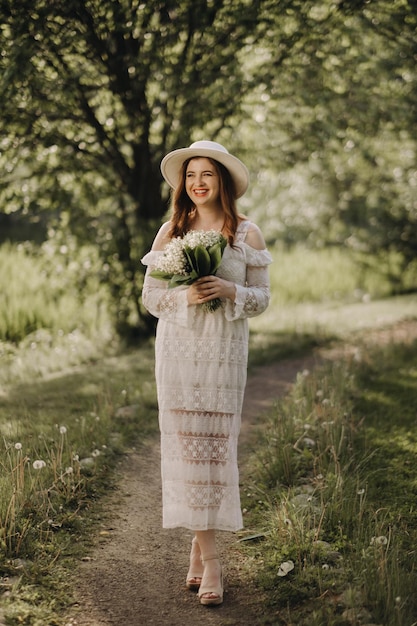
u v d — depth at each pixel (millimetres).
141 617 3244
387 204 13719
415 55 7766
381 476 4664
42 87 7043
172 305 3342
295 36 7387
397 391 6598
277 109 9203
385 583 3238
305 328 9914
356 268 14477
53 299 10523
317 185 14602
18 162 8312
